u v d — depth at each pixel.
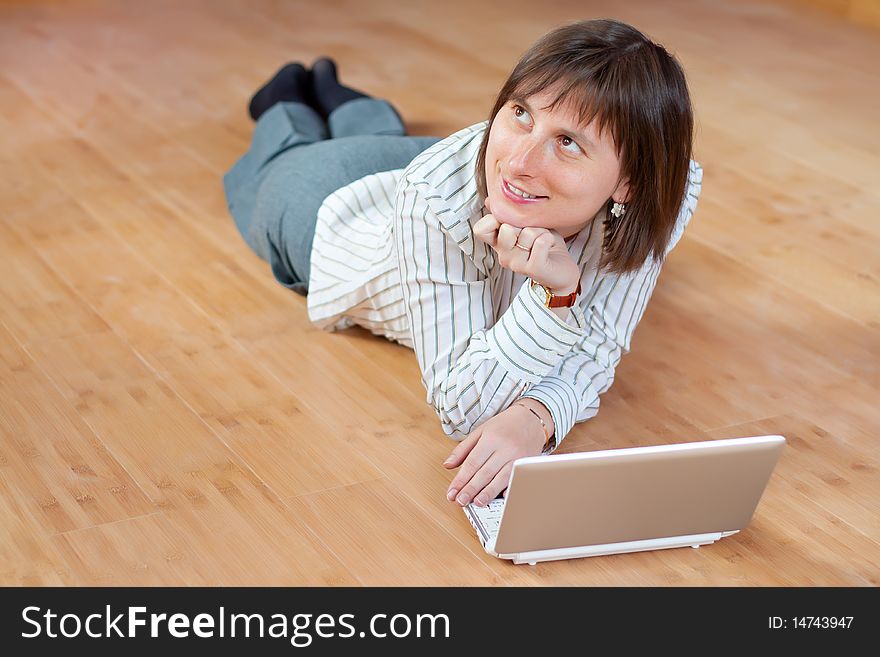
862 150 3.13
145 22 4.01
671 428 1.82
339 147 2.23
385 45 3.90
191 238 2.41
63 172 2.70
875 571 1.51
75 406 1.79
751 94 3.55
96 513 1.55
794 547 1.55
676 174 1.49
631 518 1.47
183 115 3.13
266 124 2.62
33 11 4.06
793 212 2.70
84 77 3.40
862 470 1.74
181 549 1.49
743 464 1.46
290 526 1.54
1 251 2.29
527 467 1.37
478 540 1.54
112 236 2.39
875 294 2.32
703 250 2.47
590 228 1.59
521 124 1.44
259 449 1.71
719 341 2.11
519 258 1.47
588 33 1.42
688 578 1.48
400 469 1.68
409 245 1.62
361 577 1.46
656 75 1.42
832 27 4.39
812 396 1.94
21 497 1.57
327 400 1.85
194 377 1.89
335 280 1.97
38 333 2.01
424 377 1.67
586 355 1.70
